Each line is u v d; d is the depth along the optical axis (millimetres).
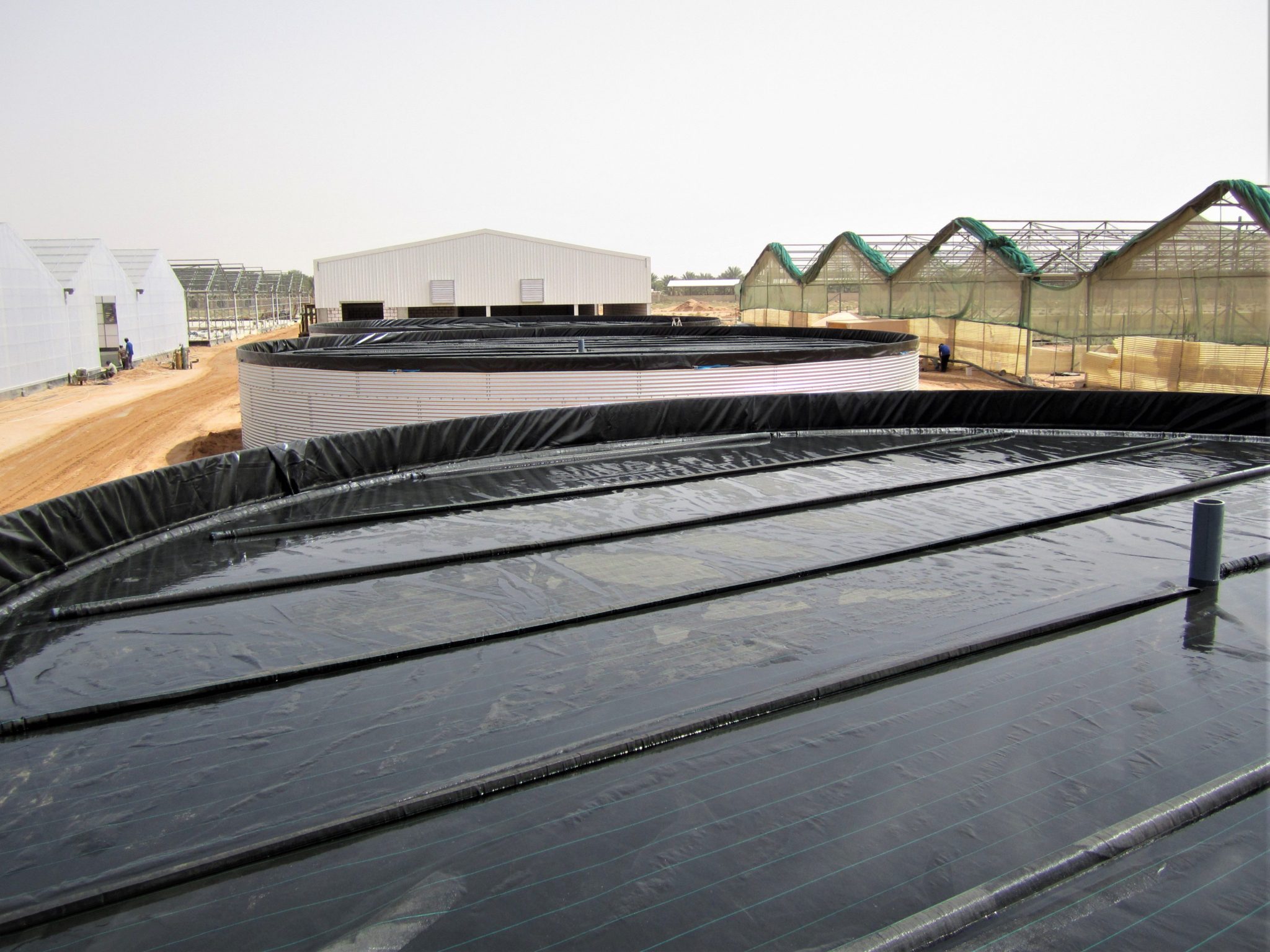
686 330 26766
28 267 32125
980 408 14195
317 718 4496
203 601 6312
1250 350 21469
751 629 5602
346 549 7582
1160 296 23938
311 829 3426
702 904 3012
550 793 3717
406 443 11211
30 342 32344
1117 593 6008
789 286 45281
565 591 6395
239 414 26875
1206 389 22297
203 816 3635
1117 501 8836
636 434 13258
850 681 4645
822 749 4031
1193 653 5043
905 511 8664
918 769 3844
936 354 34906
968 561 7000
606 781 3803
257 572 6930
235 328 68875
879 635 5434
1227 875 3086
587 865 3244
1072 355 28750
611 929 2904
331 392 15641
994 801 3572
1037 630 5336
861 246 37844
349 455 10500
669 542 7684
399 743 4223
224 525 8562
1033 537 7688
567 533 7949
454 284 42906
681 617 5852
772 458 11844
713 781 3785
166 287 51469
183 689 4766
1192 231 22531
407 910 3025
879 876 3131
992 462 11312
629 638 5484
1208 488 9625
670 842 3365
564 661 5156
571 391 15078
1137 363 24312
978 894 2930
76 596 6414
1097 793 3623
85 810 3705
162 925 2990
